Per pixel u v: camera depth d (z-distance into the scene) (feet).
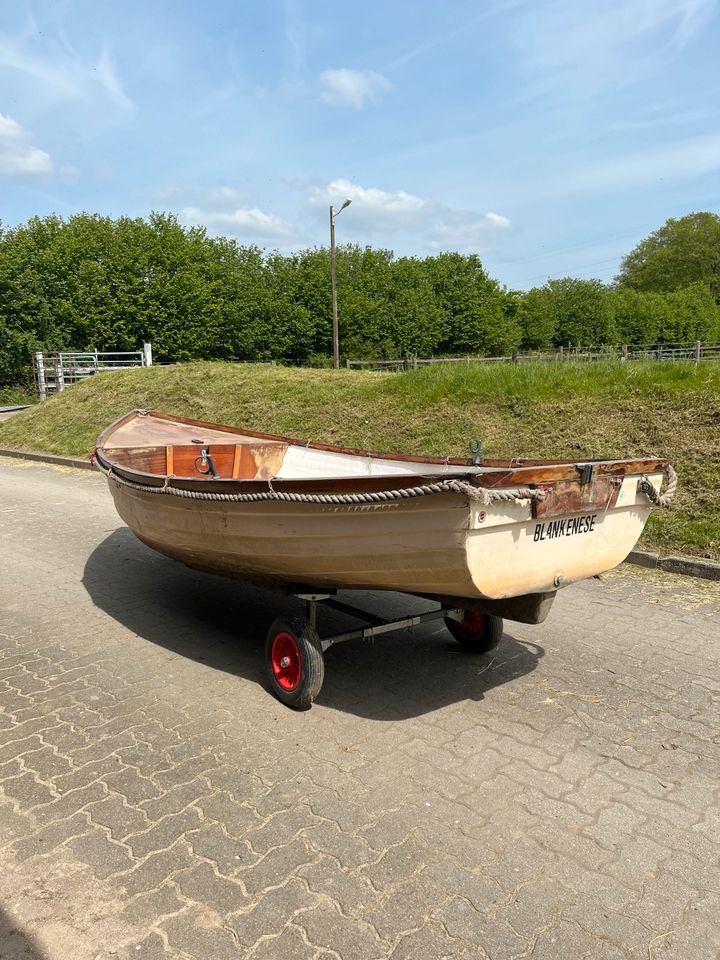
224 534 13.89
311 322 152.05
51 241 133.69
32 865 9.00
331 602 14.73
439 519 10.46
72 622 17.79
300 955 7.65
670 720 12.89
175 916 8.18
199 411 45.96
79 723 12.62
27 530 27.68
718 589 20.10
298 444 21.71
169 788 10.65
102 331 123.44
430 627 17.66
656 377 31.37
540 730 12.48
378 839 9.53
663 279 265.75
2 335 112.98
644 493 12.96
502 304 205.26
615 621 17.85
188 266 136.98
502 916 8.26
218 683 14.28
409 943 7.84
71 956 7.63
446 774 11.09
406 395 38.68
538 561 11.49
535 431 30.86
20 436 52.70
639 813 10.21
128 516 17.51
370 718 12.85
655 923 8.21
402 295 169.99
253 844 9.41
